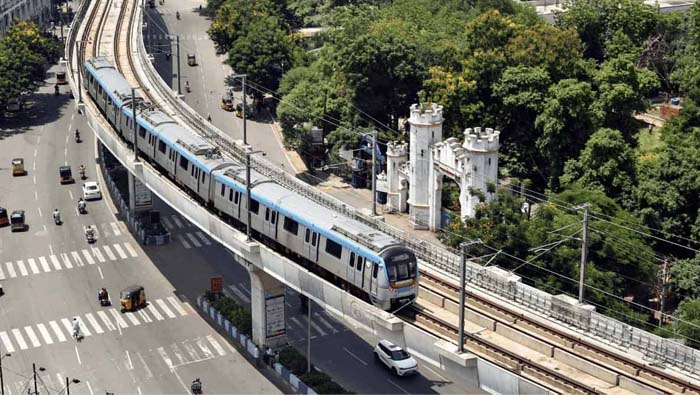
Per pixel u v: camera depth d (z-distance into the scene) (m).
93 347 92.44
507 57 136.88
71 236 119.31
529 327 71.81
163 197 100.25
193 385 83.88
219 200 94.38
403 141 130.75
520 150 132.00
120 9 194.00
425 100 134.62
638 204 110.31
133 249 115.75
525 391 58.53
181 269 110.25
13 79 161.25
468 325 72.81
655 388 62.81
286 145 149.75
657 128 153.25
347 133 137.88
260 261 83.31
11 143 152.75
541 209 96.94
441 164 114.12
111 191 133.50
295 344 92.31
